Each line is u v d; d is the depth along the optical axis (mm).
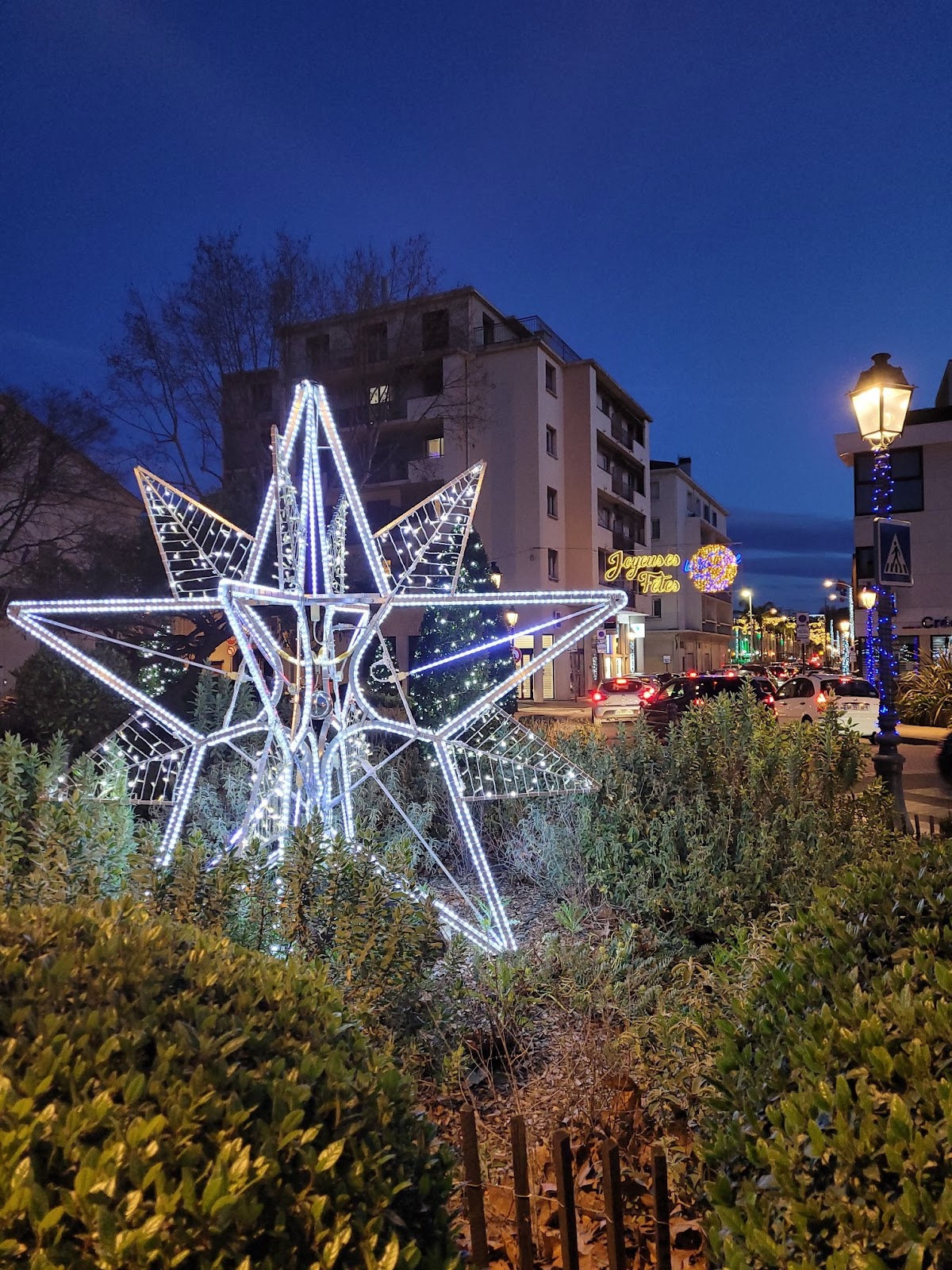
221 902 3607
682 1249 2617
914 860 3012
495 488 33469
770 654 92625
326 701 4613
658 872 5277
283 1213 1451
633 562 38219
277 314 19703
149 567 14594
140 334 18766
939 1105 1702
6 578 19578
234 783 6973
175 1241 1318
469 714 4738
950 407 25781
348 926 3557
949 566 25547
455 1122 3223
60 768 4746
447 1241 1764
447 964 4082
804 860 4891
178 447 19516
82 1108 1490
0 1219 1299
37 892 3627
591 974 4207
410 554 4848
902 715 20000
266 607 11148
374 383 24203
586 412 36406
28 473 19109
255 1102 1673
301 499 4758
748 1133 1988
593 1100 3123
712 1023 3080
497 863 6629
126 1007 1912
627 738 7352
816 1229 1603
